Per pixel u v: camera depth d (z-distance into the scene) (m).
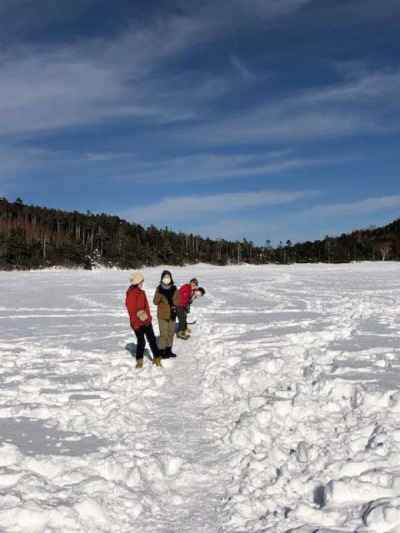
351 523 3.53
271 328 13.25
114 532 3.62
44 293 29.38
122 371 8.86
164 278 10.08
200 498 4.14
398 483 3.93
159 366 9.22
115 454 4.87
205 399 6.98
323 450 4.73
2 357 10.02
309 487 4.10
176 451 5.09
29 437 5.47
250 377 7.76
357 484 3.90
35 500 3.86
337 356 9.05
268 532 3.51
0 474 4.29
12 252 83.25
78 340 12.13
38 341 12.05
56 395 7.19
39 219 138.38
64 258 89.56
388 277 43.56
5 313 18.75
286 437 5.26
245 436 5.25
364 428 5.11
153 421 6.05
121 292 29.70
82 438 5.42
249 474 4.40
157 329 13.78
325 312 16.78
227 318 15.74
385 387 6.71
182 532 3.62
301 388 6.98
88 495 4.00
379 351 9.59
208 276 50.06
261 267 87.38
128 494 4.11
